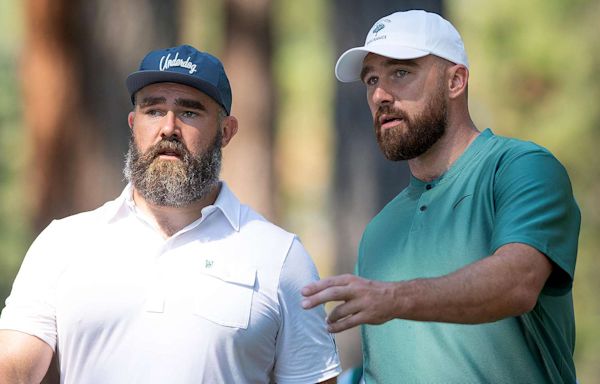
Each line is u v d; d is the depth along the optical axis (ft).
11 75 166.40
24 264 43.62
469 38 143.95
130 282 42.47
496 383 40.29
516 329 40.04
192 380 41.68
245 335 42.47
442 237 41.63
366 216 93.45
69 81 84.17
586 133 139.13
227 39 95.09
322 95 176.55
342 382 50.08
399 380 42.22
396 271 43.09
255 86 94.38
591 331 134.31
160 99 43.73
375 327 43.06
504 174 40.27
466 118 43.80
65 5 83.82
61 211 84.38
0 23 170.71
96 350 42.19
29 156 85.71
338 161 94.43
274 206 95.20
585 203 137.69
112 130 84.02
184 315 42.14
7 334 42.55
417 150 43.32
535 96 141.69
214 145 44.34
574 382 41.63
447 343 40.96
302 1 174.29
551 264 38.11
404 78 43.32
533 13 141.49
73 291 42.45
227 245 43.45
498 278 36.01
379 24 44.34
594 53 140.26
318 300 34.73
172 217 44.19
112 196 84.07
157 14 84.74
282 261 43.62
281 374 44.06
